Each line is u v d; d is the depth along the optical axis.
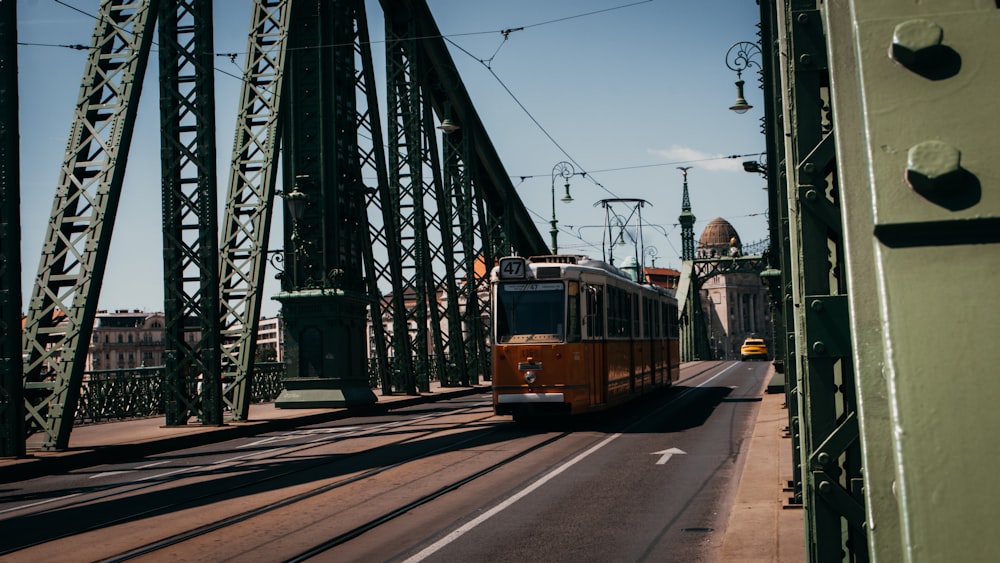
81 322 14.48
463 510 9.49
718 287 156.75
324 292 23.66
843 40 1.34
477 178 39.69
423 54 32.84
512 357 17.97
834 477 3.32
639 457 13.34
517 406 17.84
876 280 1.08
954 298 1.05
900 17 1.17
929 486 0.99
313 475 12.25
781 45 4.35
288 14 20.22
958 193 1.06
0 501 10.97
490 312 18.34
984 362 1.02
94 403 20.66
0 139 13.66
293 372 23.84
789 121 4.20
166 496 10.90
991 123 1.08
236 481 11.94
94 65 15.62
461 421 20.12
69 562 7.55
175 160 18.14
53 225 15.07
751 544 7.34
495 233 43.94
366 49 27.22
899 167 1.09
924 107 1.11
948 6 1.16
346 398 23.31
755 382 35.06
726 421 18.84
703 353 82.25
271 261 24.11
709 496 10.02
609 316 19.97
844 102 1.33
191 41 17.97
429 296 31.47
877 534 1.23
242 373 19.11
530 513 9.24
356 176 25.58
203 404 18.22
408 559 7.41
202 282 18.22
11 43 13.73
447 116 33.66
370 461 13.55
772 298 23.11
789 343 8.34
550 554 7.46
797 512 8.55
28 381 14.70
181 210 18.20
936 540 0.97
